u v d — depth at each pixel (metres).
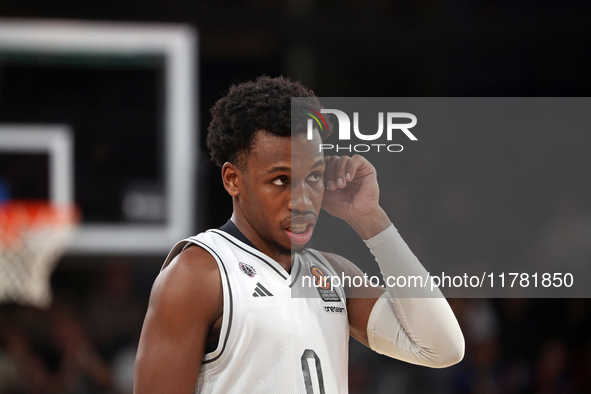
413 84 21.56
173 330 4.16
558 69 21.86
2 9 19.56
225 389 4.25
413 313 4.80
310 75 21.08
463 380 15.80
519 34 21.16
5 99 20.72
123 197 20.69
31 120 20.75
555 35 21.09
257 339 4.25
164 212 20.09
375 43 20.94
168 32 20.00
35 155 20.64
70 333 17.78
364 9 21.22
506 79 21.72
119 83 21.23
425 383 15.53
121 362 17.31
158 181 20.89
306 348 4.39
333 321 4.66
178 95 19.88
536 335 16.73
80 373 17.03
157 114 21.08
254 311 4.27
